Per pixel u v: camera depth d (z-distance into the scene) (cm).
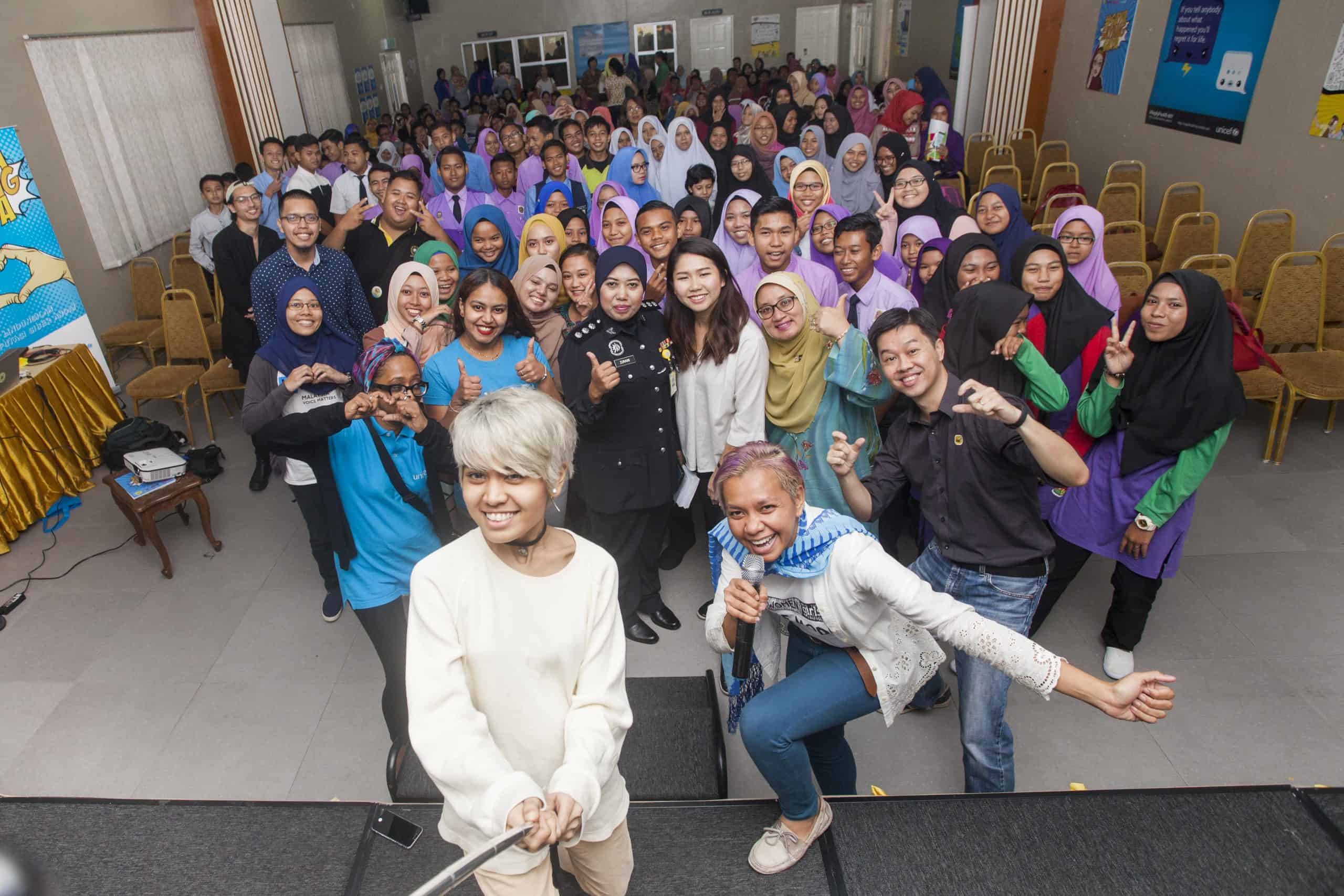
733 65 1605
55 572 392
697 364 280
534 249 398
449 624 117
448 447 233
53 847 159
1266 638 305
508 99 1471
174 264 620
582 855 137
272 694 310
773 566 158
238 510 439
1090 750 264
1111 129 806
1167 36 702
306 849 161
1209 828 153
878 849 155
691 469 303
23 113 562
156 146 724
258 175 730
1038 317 286
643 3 1673
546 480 112
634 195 605
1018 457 192
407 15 1658
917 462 217
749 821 166
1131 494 262
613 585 125
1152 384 252
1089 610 328
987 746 209
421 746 112
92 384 490
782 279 267
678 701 259
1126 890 144
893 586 147
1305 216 544
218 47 826
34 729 296
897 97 912
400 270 323
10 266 490
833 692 157
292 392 243
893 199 473
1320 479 403
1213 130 640
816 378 279
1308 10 530
